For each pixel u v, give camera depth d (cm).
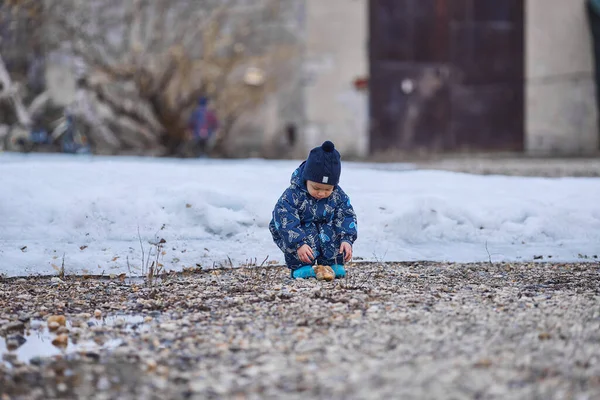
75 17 3067
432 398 396
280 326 550
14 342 528
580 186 1158
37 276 797
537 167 2022
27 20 3058
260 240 917
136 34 3141
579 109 3566
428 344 493
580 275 779
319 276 732
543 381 418
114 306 637
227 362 470
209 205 960
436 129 3381
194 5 3169
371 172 1288
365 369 444
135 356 490
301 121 3192
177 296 674
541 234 976
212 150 3064
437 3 3350
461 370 437
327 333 525
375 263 859
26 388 437
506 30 3459
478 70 3431
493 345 487
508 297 641
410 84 3331
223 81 3147
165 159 2167
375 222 967
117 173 1101
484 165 2184
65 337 530
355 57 3231
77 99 3058
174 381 442
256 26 3177
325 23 3200
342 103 3222
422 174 1262
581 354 465
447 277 766
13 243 877
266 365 460
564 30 3534
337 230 754
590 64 3566
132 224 925
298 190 745
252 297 652
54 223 923
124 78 3006
